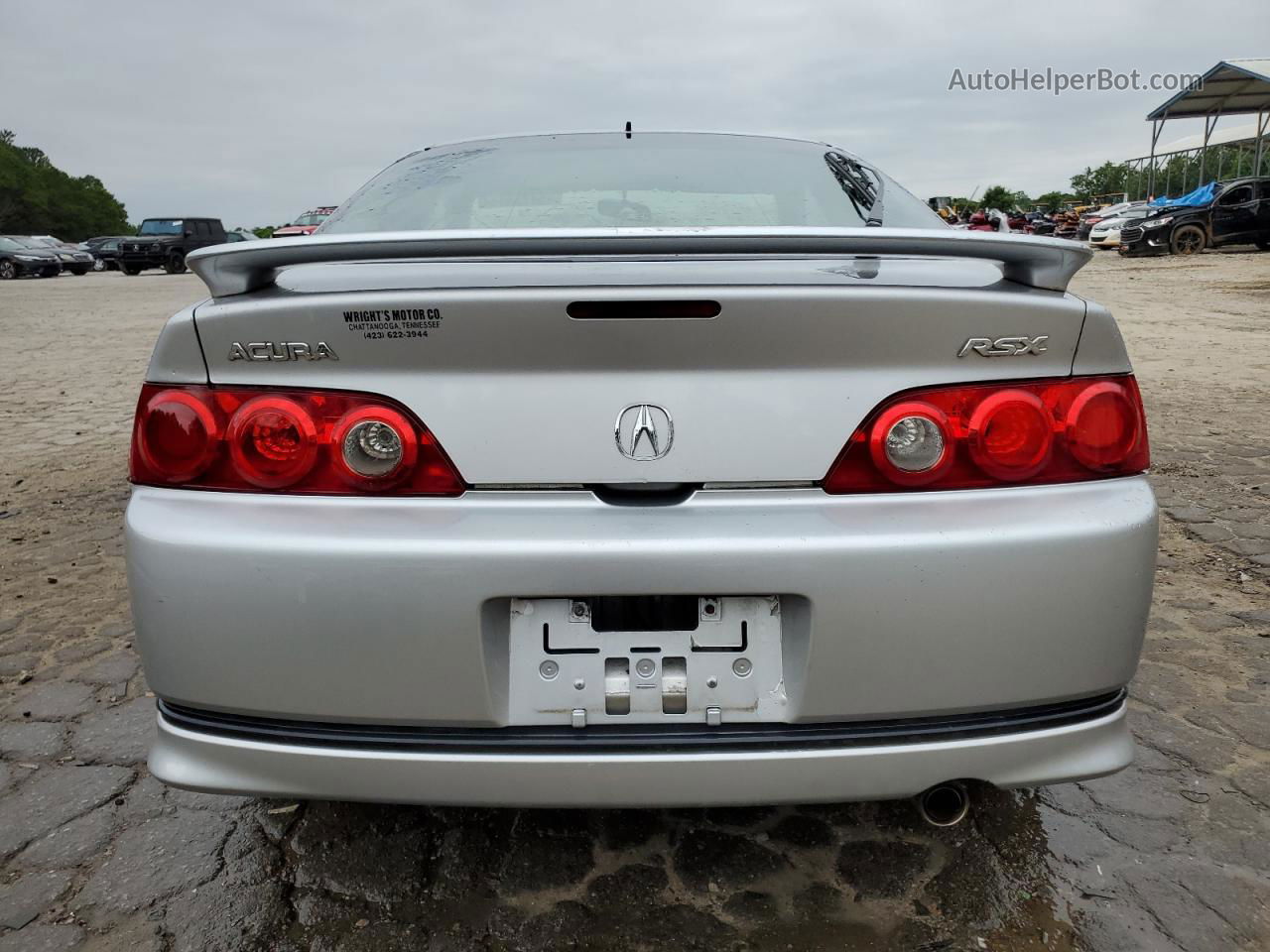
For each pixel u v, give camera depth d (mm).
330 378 1399
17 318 14188
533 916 1635
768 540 1347
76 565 3420
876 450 1393
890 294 1351
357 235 1313
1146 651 2594
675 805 1412
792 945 1557
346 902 1677
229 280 1454
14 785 2051
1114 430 1466
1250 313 11289
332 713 1404
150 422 1457
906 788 1432
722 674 1408
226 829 1891
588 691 1410
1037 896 1662
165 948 1573
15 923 1625
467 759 1391
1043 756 1461
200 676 1423
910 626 1369
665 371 1369
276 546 1372
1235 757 2080
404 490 1400
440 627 1360
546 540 1349
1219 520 3666
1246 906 1630
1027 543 1383
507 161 2389
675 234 1290
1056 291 1481
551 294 1320
